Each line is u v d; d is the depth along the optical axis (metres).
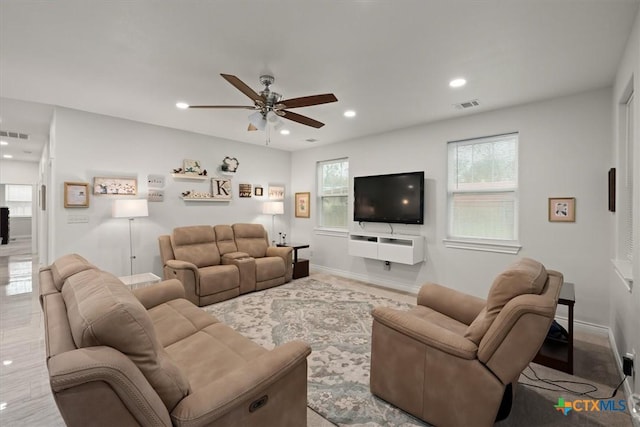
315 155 5.82
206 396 1.08
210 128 4.57
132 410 0.87
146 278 3.63
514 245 3.45
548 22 1.92
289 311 3.50
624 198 2.49
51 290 1.51
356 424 1.69
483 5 1.76
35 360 2.39
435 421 1.62
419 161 4.29
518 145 3.44
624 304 2.23
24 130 4.70
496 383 1.44
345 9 1.81
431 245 4.18
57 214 3.63
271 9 1.82
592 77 2.70
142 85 2.95
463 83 2.84
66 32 2.07
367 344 2.67
